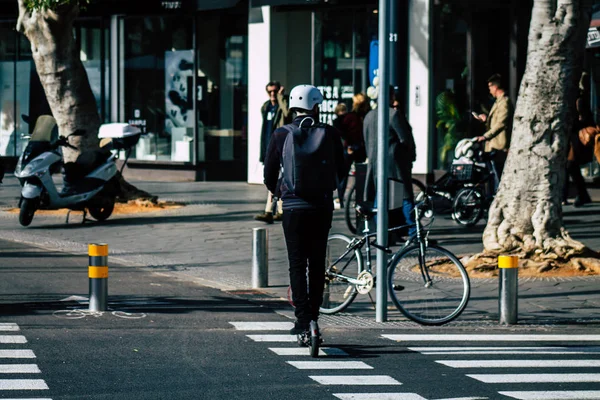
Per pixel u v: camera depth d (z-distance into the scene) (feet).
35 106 127.13
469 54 99.40
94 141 86.58
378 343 39.09
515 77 97.81
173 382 31.96
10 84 128.06
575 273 55.26
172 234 70.74
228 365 34.65
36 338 38.63
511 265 43.55
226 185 109.60
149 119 118.32
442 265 43.86
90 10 119.55
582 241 65.31
